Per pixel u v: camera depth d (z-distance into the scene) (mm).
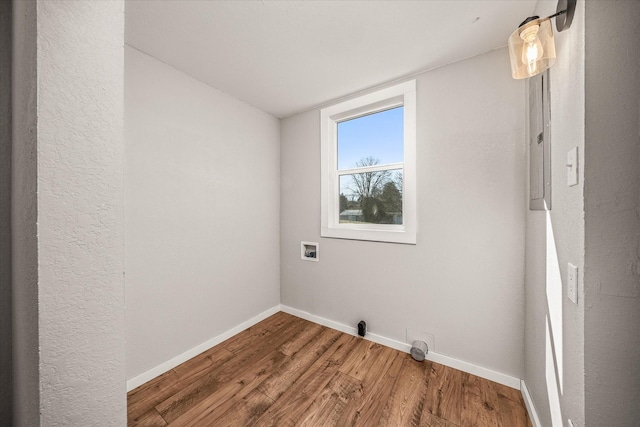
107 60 592
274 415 1321
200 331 1919
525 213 1459
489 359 1588
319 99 2252
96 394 580
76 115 548
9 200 754
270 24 1355
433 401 1403
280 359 1816
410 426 1246
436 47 1548
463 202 1656
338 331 2238
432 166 1761
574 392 777
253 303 2391
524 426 1236
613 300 673
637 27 640
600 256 683
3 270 747
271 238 2598
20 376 634
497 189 1551
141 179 1574
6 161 748
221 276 2082
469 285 1647
